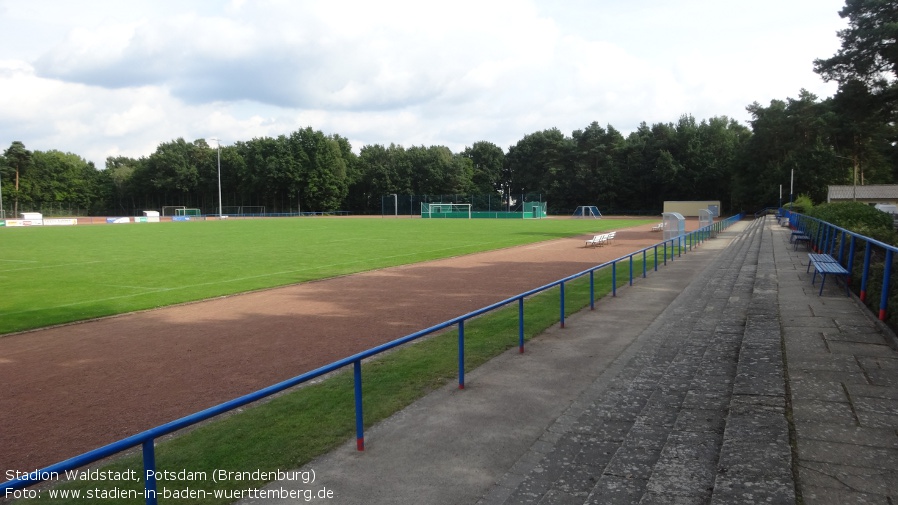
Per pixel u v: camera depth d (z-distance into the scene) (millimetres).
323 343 10500
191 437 5957
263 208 108625
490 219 80562
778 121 78875
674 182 95062
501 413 6207
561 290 10461
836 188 64250
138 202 119250
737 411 4848
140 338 11062
